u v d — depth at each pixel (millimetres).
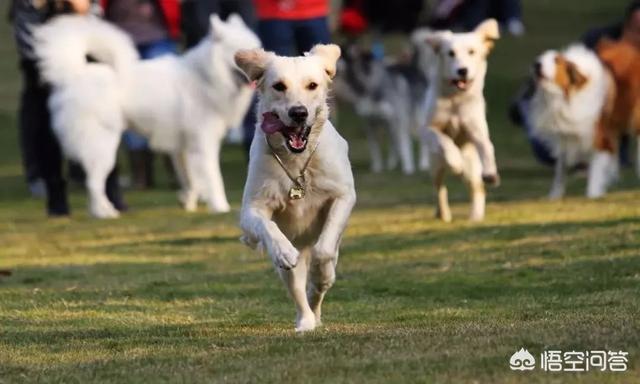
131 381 6727
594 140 16234
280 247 7797
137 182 20578
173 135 16609
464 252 12086
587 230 12852
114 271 11930
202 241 13875
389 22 31891
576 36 36406
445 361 6648
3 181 21875
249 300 10055
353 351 7094
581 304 8984
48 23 16297
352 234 13742
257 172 8305
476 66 13531
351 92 23531
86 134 16125
